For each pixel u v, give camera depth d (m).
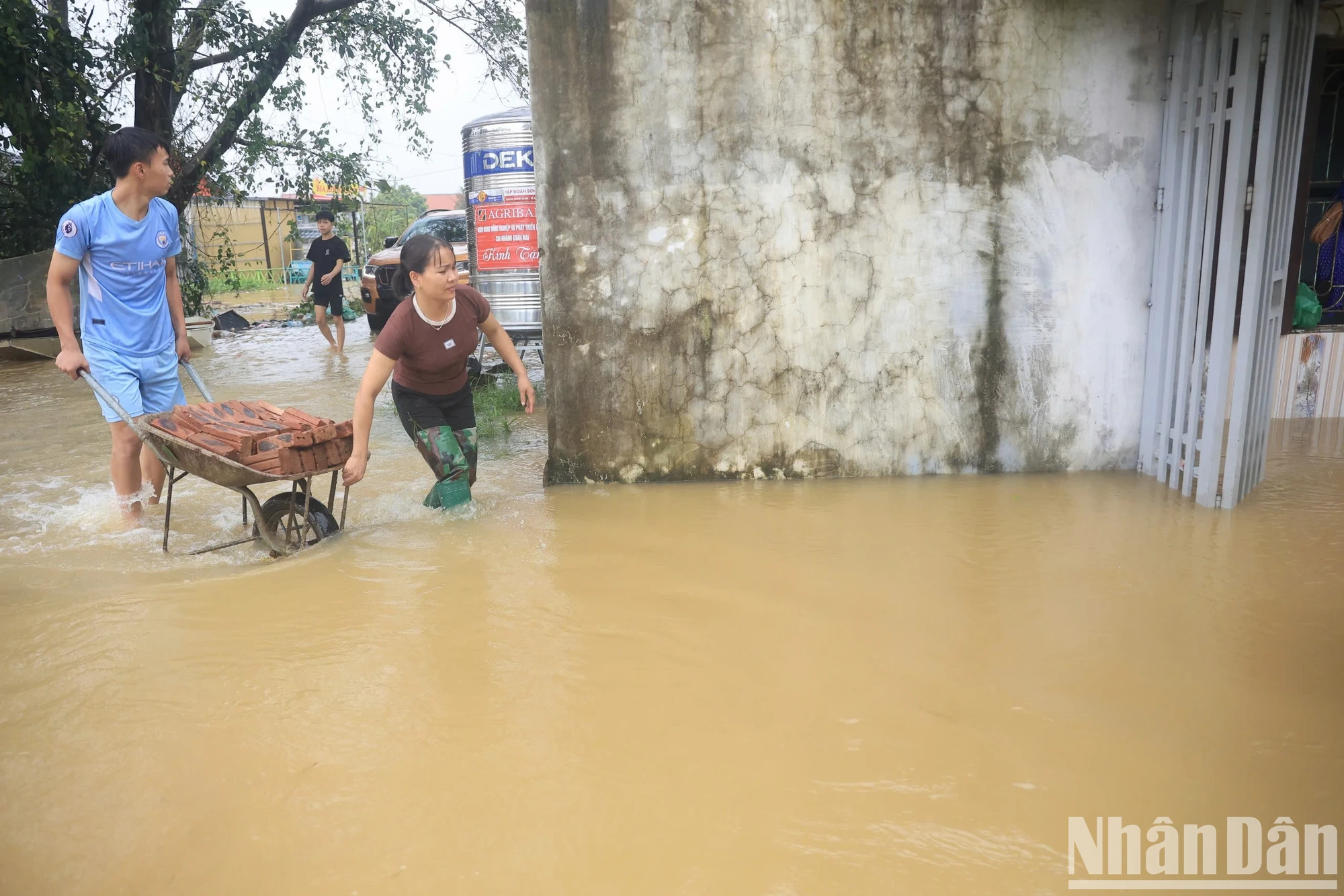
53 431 7.53
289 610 3.78
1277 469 5.60
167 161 4.73
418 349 4.61
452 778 2.62
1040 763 2.64
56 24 11.69
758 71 5.29
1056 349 5.62
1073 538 4.52
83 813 2.47
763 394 5.64
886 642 3.42
